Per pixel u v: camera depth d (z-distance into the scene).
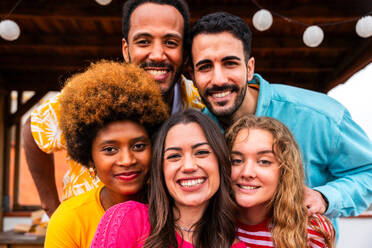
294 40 4.42
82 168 1.66
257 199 1.37
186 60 1.90
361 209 1.60
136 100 1.31
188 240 1.29
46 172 1.87
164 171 1.27
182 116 1.31
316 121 1.62
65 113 1.37
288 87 1.78
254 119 1.47
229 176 1.34
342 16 3.57
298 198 1.40
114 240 1.17
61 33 4.39
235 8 3.61
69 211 1.39
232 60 1.52
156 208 1.27
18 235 3.25
